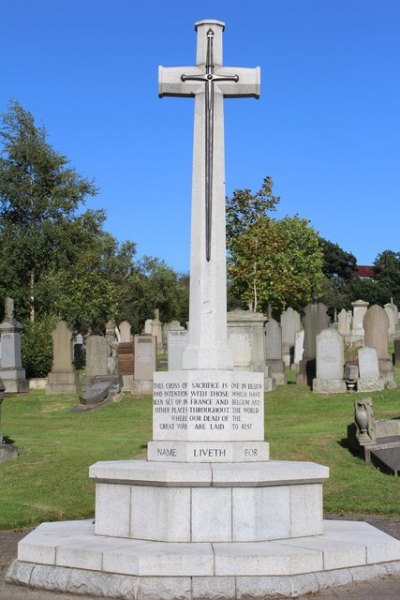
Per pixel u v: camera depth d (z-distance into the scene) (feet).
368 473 52.47
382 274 380.58
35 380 122.62
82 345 190.49
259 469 28.86
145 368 98.32
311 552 26.78
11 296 173.78
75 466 52.01
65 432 73.51
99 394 92.68
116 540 28.78
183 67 35.40
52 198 185.88
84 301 180.75
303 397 87.81
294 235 239.50
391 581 27.61
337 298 322.14
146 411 85.87
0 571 30.25
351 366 97.76
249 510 28.50
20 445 63.67
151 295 259.80
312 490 30.07
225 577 25.71
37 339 134.62
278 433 64.69
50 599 26.00
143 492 28.89
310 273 242.17
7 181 184.34
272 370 107.34
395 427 58.80
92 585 26.07
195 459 30.99
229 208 173.06
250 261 172.24
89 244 197.98
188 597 25.22
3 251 177.37
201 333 32.91
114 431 73.20
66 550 27.25
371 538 29.58
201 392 31.50
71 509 42.32
